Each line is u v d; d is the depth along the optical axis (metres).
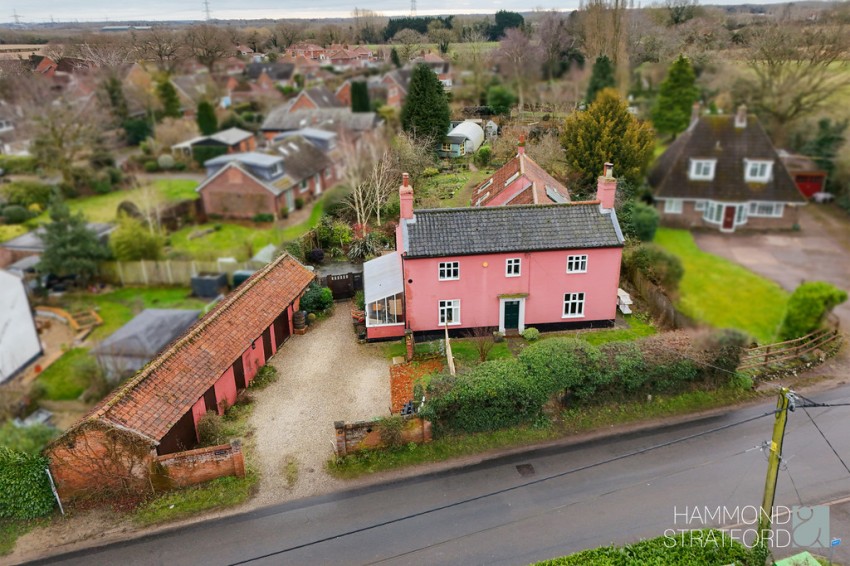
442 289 27.80
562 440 21.78
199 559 17.36
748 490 19.00
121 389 19.58
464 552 17.28
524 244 27.14
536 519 18.34
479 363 25.58
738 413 22.66
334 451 21.67
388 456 21.28
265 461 21.27
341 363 27.34
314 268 34.19
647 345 23.34
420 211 27.97
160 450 19.89
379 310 28.30
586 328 28.83
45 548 17.81
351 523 18.50
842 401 22.70
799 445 20.86
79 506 19.19
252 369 26.00
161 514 18.95
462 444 21.72
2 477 18.30
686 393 23.58
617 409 23.06
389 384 25.50
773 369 24.47
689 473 19.89
